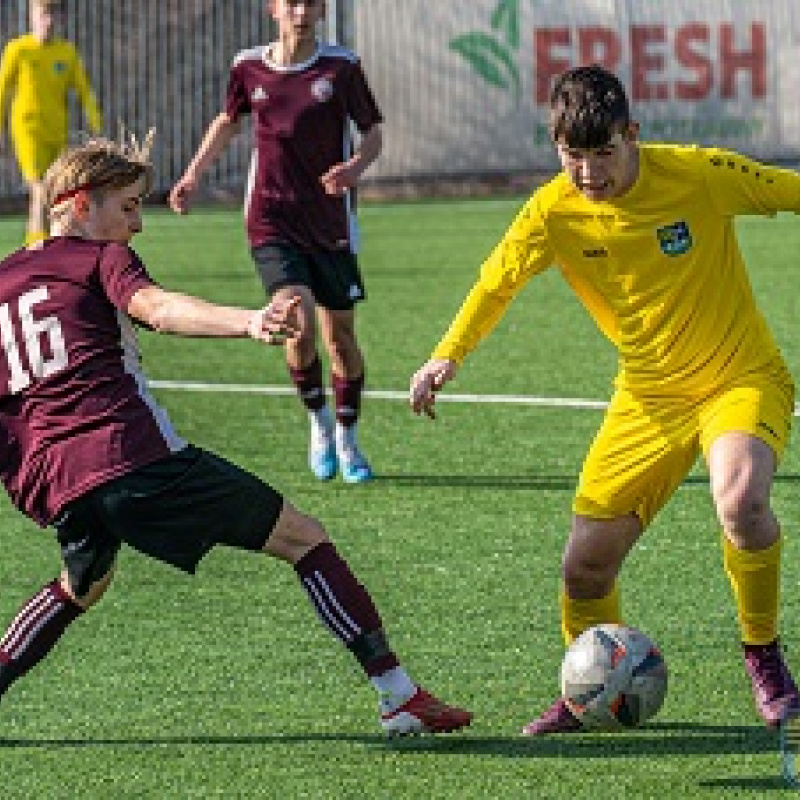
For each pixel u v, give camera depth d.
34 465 14.73
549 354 35.19
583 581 15.71
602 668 14.70
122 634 18.69
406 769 14.88
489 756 15.12
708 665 17.34
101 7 67.75
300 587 20.34
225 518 14.73
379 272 48.84
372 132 25.42
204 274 48.75
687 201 15.26
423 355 35.66
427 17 68.31
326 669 17.52
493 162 69.06
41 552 22.09
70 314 14.62
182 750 15.44
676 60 68.88
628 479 15.48
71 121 67.56
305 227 25.31
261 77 25.41
